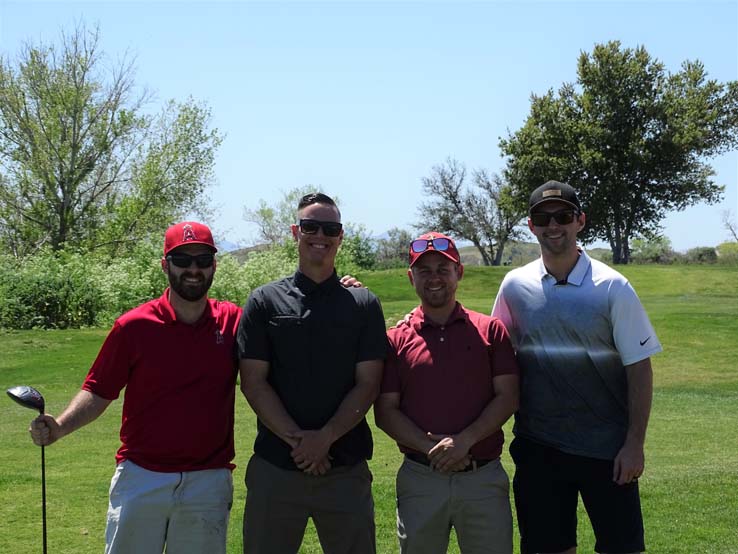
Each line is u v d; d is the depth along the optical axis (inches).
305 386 164.4
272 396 163.3
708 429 395.5
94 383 164.4
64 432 161.2
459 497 172.9
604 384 175.5
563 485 178.7
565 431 177.0
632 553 175.6
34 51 1237.7
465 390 172.2
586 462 175.9
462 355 173.3
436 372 172.7
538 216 175.9
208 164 1328.7
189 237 163.3
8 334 746.8
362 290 171.8
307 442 159.2
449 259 173.9
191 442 162.9
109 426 403.2
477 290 1304.1
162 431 162.4
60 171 1259.2
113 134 1273.4
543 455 178.9
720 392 525.7
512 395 173.9
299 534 170.1
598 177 2009.1
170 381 162.7
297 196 1861.5
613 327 173.5
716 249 2145.7
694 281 1321.4
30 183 1258.6
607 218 2011.6
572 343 175.2
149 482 161.5
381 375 170.1
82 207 1294.3
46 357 640.4
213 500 163.8
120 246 1273.4
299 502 166.7
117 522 161.3
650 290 1264.8
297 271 171.6
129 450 164.4
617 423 177.0
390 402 173.9
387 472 308.2
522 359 181.2
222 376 165.9
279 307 166.1
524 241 2527.1
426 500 174.1
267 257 1024.2
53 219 1267.2
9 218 1262.3
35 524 248.7
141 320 164.6
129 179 1315.2
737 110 2028.8
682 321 781.9
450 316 176.6
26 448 354.0
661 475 299.9
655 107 1990.7
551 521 178.7
